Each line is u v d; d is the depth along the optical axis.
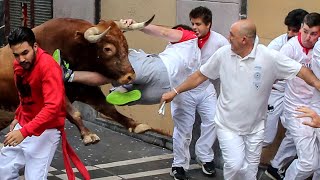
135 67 6.39
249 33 5.89
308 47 6.79
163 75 6.50
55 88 5.53
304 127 6.56
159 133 9.09
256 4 7.72
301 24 6.92
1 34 11.20
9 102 6.69
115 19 9.45
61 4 10.22
